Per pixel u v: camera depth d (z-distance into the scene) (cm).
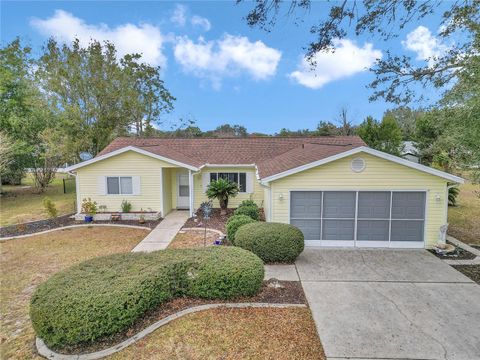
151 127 3322
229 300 585
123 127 2509
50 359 415
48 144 2028
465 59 734
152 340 453
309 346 445
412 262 821
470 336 474
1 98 2069
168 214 1502
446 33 669
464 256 866
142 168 1410
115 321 448
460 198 1897
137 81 3012
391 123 2570
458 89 801
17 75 2142
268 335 470
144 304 497
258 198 1600
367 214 964
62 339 428
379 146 2459
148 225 1274
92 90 2219
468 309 561
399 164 935
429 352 434
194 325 495
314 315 536
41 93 2108
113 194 1427
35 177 2330
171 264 577
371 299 601
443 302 589
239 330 482
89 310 430
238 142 1881
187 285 583
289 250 802
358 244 972
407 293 629
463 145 876
